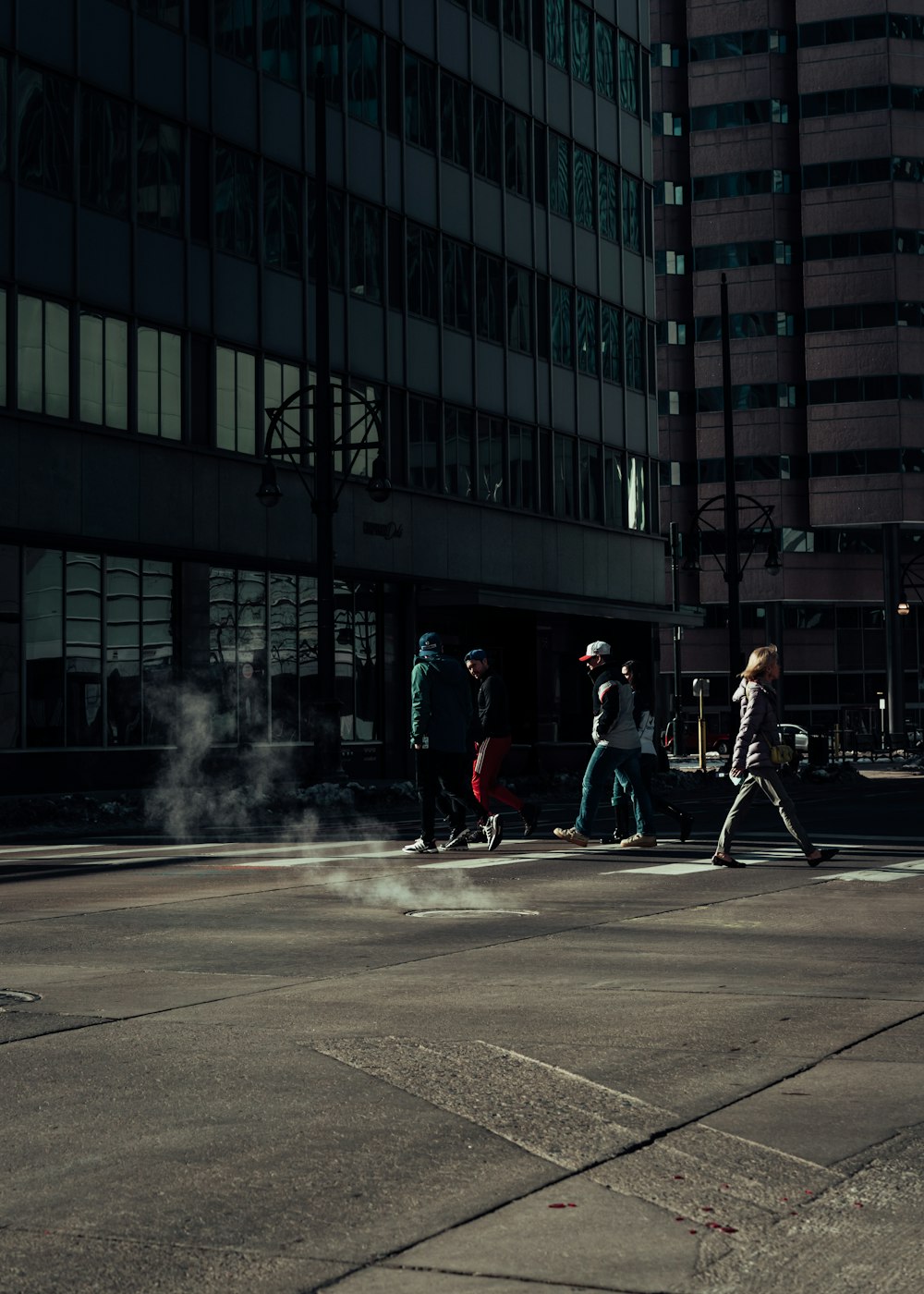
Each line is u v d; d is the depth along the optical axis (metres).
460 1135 5.67
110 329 33.53
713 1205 4.85
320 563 30.86
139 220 34.31
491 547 44.56
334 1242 4.51
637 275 52.66
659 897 13.30
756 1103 6.10
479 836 19.91
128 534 33.44
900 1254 4.40
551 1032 7.44
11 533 31.05
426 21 43.22
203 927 11.53
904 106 93.75
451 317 43.81
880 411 92.94
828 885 14.18
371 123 41.09
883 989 8.62
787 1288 4.15
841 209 93.88
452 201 43.97
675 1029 7.52
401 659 42.25
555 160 48.66
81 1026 7.65
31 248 31.80
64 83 32.69
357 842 21.06
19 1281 4.22
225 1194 4.98
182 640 35.31
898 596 92.69
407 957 9.92
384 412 41.16
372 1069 6.69
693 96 96.12
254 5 37.59
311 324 38.91
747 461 94.75
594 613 47.81
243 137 37.16
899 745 81.31
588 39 50.56
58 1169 5.27
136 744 34.06
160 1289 4.15
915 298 93.31
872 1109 5.99
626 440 51.72
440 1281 4.20
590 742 49.94
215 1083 6.46
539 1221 4.70
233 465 36.12
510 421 46.03
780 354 94.56
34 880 15.54
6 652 31.23
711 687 95.25
